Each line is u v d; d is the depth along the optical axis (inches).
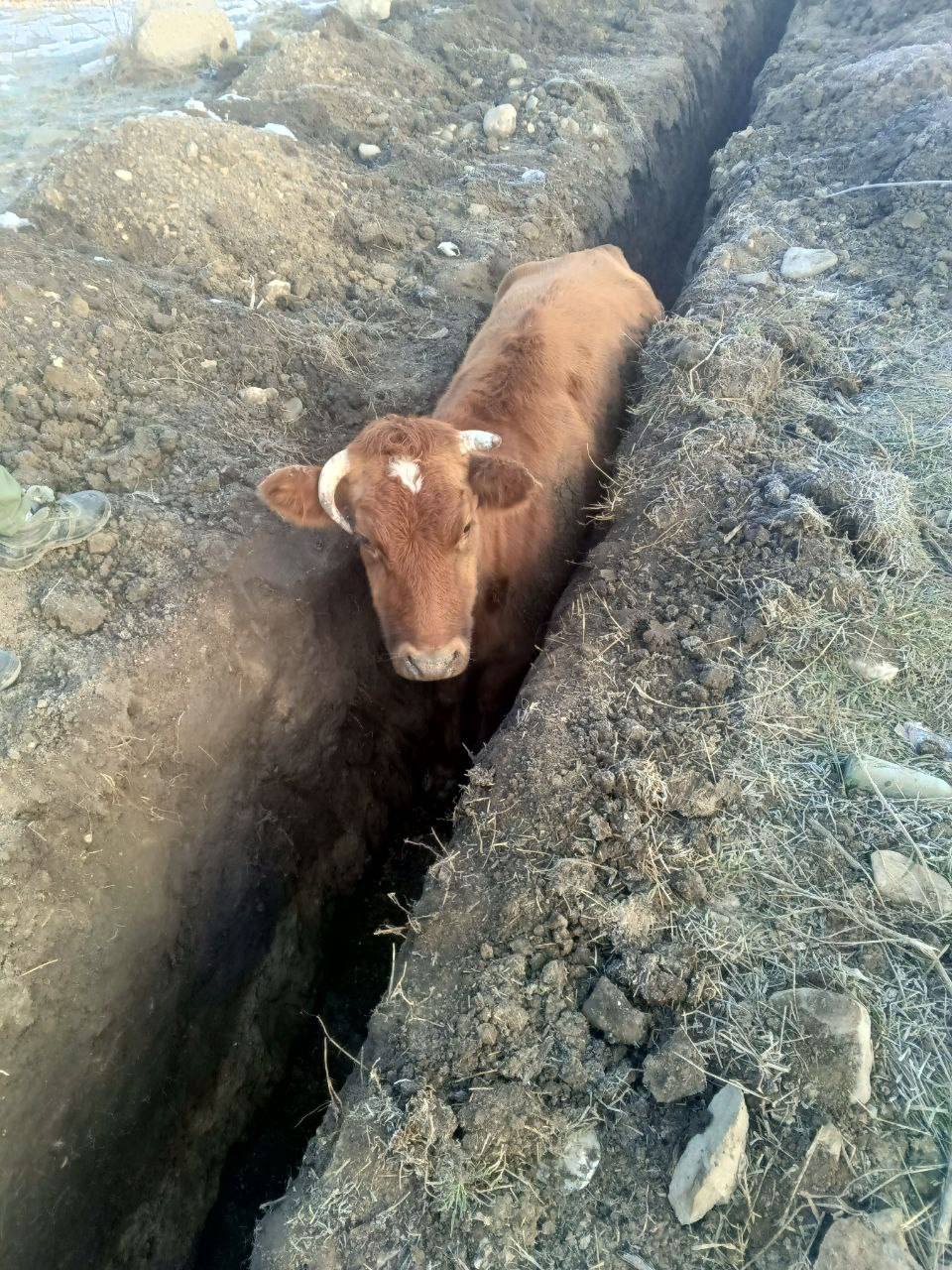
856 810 51.8
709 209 138.9
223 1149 63.3
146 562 68.9
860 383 83.1
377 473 62.7
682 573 66.7
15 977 52.1
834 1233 38.7
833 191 114.7
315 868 74.0
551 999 47.1
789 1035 43.7
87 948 55.6
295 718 72.2
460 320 100.1
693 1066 43.3
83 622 63.9
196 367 84.4
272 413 84.5
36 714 59.2
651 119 149.5
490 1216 41.6
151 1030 58.9
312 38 137.6
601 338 87.2
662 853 51.2
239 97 125.5
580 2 179.5
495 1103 44.0
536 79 151.4
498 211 118.0
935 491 70.9
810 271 99.3
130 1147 56.7
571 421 79.9
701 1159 40.7
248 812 68.6
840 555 63.9
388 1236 42.1
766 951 46.9
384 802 81.3
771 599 61.8
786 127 134.1
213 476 75.3
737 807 52.7
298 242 102.3
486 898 51.8
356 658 78.2
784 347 85.3
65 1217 52.3
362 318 99.7
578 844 52.3
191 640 65.7
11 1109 50.3
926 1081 42.1
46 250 86.2
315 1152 46.2
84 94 139.1
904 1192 39.6
